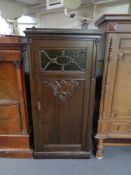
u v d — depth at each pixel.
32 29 1.18
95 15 2.24
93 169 1.49
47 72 1.32
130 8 1.76
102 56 1.45
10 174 1.43
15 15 1.92
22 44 1.32
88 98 1.41
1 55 1.29
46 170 1.48
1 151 1.61
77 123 1.50
